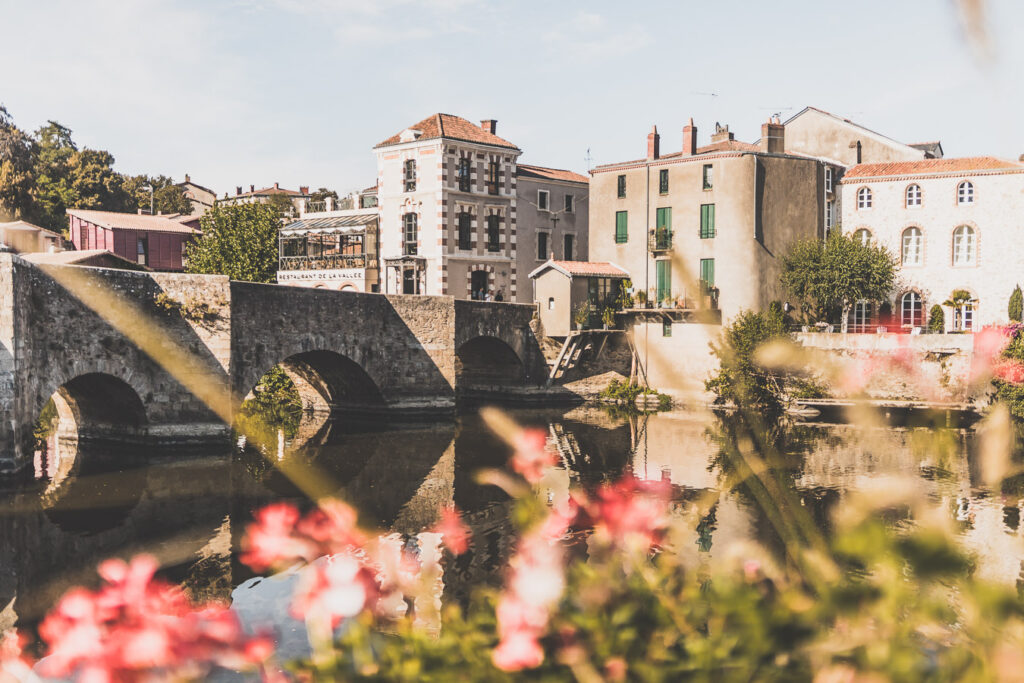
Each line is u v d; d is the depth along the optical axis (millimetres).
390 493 26016
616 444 34875
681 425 40531
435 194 52750
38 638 14367
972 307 46750
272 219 61406
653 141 52094
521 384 51188
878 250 46094
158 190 102188
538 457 3566
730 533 12266
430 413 43938
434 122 54375
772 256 47844
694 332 47000
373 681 3098
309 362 44031
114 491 25906
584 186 61562
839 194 50000
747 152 46969
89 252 44750
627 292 51031
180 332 31562
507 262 56219
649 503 3520
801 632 2795
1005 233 46000
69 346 28812
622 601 3260
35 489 25859
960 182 46969
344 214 59969
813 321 46750
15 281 25125
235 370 35125
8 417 25094
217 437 32188
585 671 2973
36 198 72438
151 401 31078
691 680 2893
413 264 53750
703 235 48844
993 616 2420
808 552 2941
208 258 59344
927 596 2605
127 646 2812
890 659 2584
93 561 19016
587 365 51812
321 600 3094
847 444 32062
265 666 3059
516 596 3105
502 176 56031
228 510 23656
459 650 3150
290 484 27047
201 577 17516
